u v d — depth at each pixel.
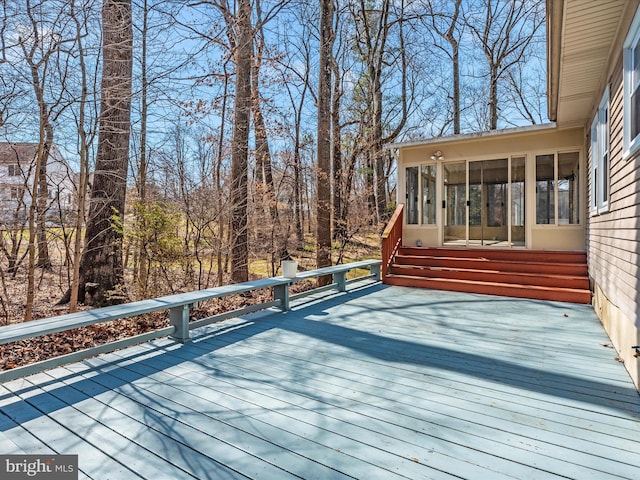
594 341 3.68
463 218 7.58
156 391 2.61
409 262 7.41
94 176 6.05
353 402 2.43
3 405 2.41
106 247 5.97
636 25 2.80
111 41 5.52
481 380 2.77
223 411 2.32
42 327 2.86
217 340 3.79
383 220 12.02
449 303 5.48
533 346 3.54
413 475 1.69
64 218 6.23
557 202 6.71
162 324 5.43
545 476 1.68
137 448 1.93
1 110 4.76
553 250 6.62
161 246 5.82
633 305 2.79
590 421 2.16
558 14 3.19
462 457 1.83
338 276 6.46
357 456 1.84
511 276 6.16
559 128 6.51
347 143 12.32
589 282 5.59
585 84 4.63
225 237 7.33
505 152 7.11
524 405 2.37
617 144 3.52
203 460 1.82
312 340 3.78
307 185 12.55
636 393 2.53
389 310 5.07
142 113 6.64
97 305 5.88
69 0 4.68
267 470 1.74
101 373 2.94
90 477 1.70
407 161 8.04
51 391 2.62
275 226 9.33
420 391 2.59
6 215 5.85
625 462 1.78
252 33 7.27
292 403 2.42
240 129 7.29
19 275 7.21
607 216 4.00
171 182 7.44
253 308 4.77
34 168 5.70
